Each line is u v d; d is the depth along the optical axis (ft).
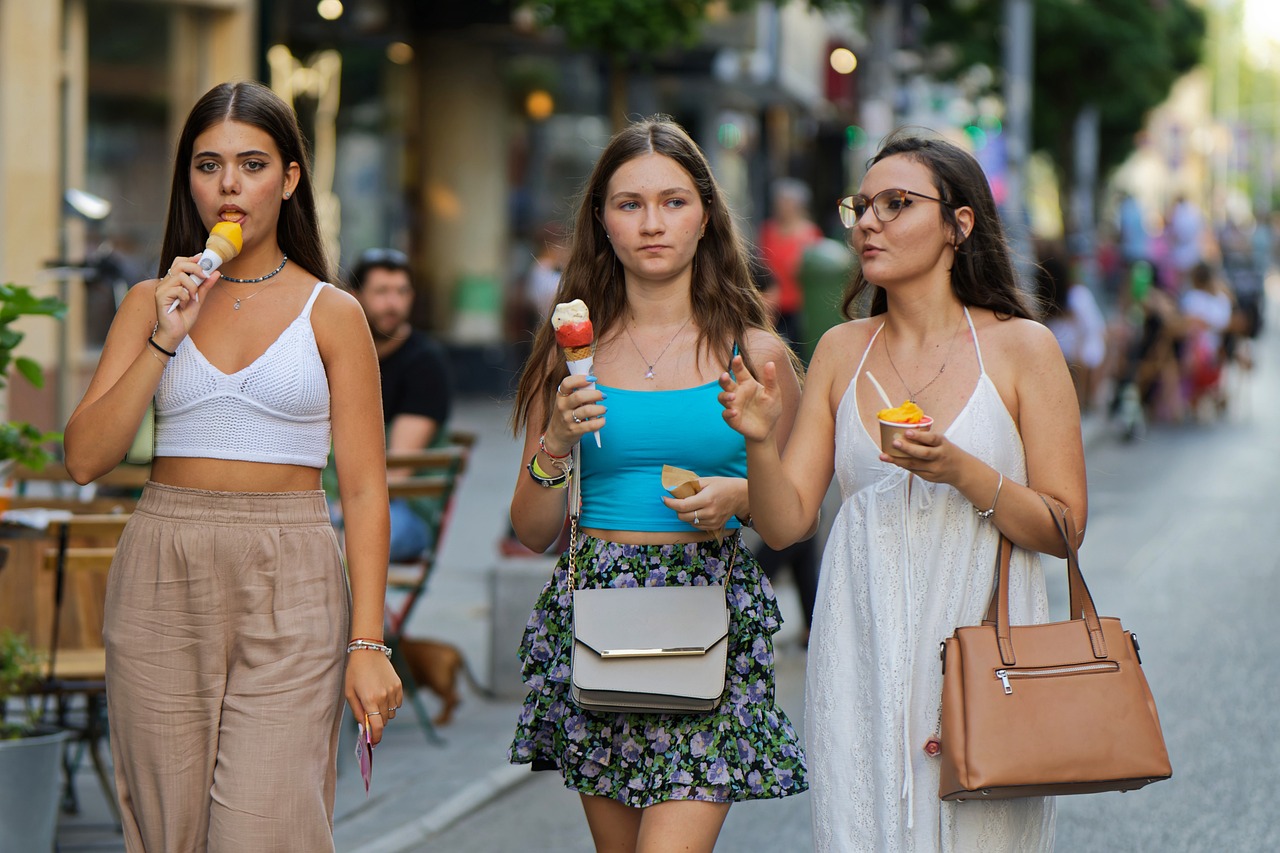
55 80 70.28
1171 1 223.71
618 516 21.84
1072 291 108.88
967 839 19.53
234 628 20.42
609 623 20.94
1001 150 131.85
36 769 28.22
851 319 22.61
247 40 83.87
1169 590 57.88
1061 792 18.81
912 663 19.85
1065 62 188.24
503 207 124.16
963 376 20.27
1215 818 32.94
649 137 22.15
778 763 21.54
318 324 20.89
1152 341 120.67
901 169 20.47
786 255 80.53
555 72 123.65
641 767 21.31
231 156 20.68
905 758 19.58
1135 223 184.44
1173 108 423.64
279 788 20.06
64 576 33.58
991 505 19.40
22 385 65.51
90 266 48.88
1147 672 45.34
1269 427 117.29
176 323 19.79
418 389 41.81
